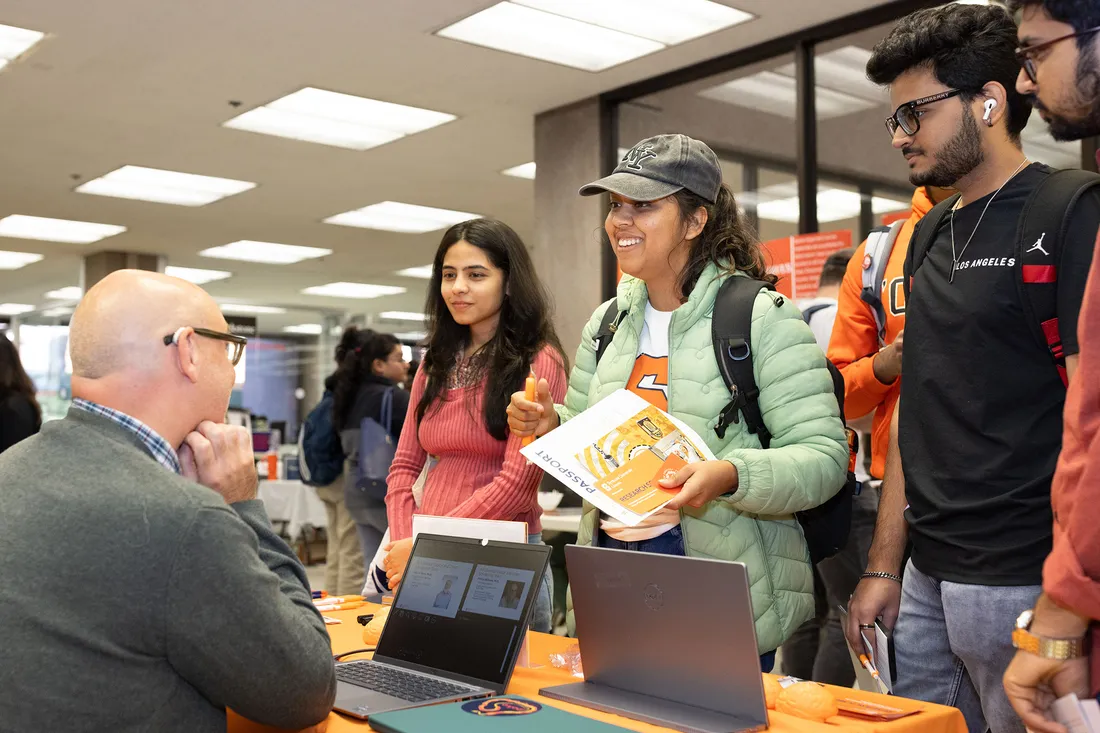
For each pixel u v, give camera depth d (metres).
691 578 1.39
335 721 1.43
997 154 1.69
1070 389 1.28
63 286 13.83
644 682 1.50
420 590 1.78
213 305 1.45
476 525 1.76
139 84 5.89
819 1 4.87
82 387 1.36
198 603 1.22
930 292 1.76
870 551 1.93
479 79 5.91
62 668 1.19
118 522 1.23
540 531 2.51
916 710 1.43
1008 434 1.61
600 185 1.94
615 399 1.80
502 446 2.42
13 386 4.20
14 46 5.30
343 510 5.81
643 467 1.63
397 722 1.36
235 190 8.59
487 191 8.70
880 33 4.95
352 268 12.52
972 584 1.62
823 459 1.78
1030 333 1.61
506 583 1.63
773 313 1.90
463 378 2.51
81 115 6.48
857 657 1.87
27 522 1.24
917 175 1.75
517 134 7.06
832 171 5.17
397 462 2.62
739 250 2.00
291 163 7.70
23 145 7.17
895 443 1.92
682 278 1.99
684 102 5.94
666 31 5.29
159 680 1.25
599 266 6.25
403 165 7.80
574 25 5.19
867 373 2.28
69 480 1.27
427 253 11.52
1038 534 1.57
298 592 1.39
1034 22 1.24
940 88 1.68
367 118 6.68
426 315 2.65
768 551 1.91
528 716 1.38
